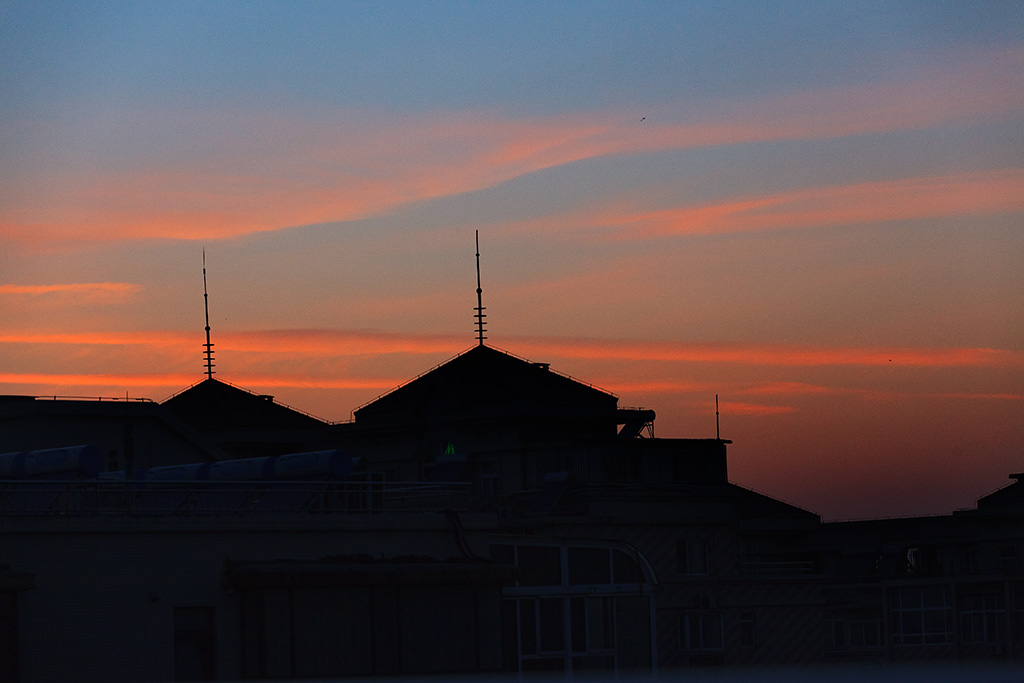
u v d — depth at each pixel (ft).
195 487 162.09
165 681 150.61
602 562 191.21
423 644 163.73
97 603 148.05
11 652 140.56
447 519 172.24
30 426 231.71
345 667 158.20
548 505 222.69
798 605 234.58
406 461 284.00
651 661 192.95
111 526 150.10
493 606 169.68
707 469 250.78
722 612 225.76
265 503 164.96
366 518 166.81
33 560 145.28
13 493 150.92
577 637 186.39
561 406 271.28
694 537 228.43
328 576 157.48
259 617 154.30
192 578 154.20
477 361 281.13
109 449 234.99
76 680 145.38
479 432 271.08
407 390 291.58
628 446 245.65
